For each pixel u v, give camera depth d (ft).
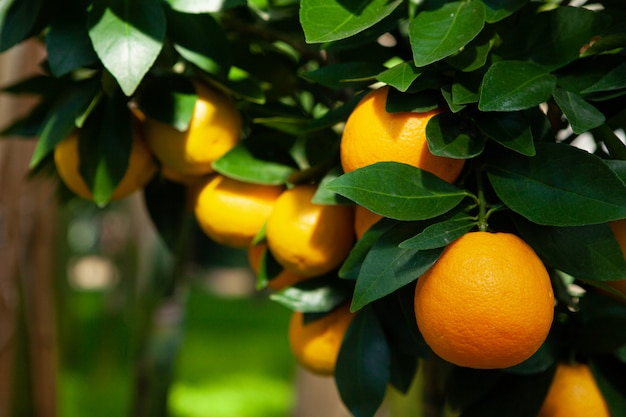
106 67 2.24
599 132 2.26
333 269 2.43
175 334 3.82
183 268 3.83
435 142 2.05
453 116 2.12
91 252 32.17
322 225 2.34
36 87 2.65
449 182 2.15
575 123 2.04
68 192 2.91
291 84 2.72
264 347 16.46
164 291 3.80
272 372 13.94
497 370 2.30
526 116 2.15
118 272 10.34
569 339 2.32
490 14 2.20
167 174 2.66
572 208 2.02
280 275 2.54
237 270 29.73
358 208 2.27
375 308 2.39
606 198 2.00
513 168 2.10
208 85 2.54
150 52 2.26
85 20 2.39
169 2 2.36
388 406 6.63
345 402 2.33
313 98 2.85
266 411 11.16
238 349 16.12
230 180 2.52
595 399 2.28
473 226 2.11
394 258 2.06
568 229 2.09
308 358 2.51
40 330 4.28
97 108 2.50
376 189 2.04
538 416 2.31
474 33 2.09
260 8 2.75
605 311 2.27
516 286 1.98
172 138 2.48
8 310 3.78
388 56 2.61
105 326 10.97
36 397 4.28
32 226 4.12
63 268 6.94
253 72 2.69
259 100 2.49
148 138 2.53
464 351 2.02
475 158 2.16
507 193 2.08
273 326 19.42
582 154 2.04
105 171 2.45
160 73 2.52
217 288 27.22
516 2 2.19
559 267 2.08
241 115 2.69
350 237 2.38
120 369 12.12
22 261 4.07
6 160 3.73
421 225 2.10
